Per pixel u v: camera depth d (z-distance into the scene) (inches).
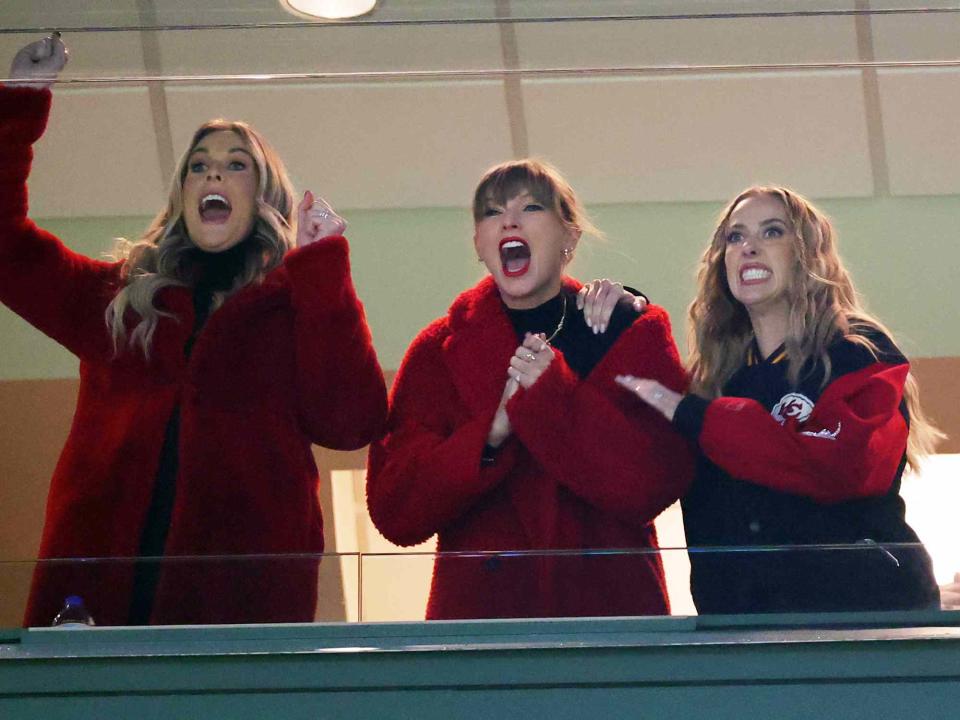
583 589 549.6
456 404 671.1
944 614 544.4
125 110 717.9
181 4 682.2
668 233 712.4
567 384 668.1
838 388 662.5
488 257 716.0
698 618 547.5
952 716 502.3
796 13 706.2
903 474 642.2
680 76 730.8
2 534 652.1
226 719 506.3
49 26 695.7
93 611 559.5
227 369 666.8
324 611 550.9
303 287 678.5
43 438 666.2
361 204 724.7
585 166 727.1
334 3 689.0
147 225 703.7
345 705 508.4
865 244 704.4
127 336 677.9
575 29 714.2
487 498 644.7
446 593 548.7
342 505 650.8
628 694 507.5
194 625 553.0
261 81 724.0
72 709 506.0
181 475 653.3
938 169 726.5
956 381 663.8
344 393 665.0
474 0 687.7
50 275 689.6
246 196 712.4
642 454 652.1
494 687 510.0
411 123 731.4
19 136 705.0
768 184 724.0
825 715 503.5
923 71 731.4
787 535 627.2
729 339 684.7
